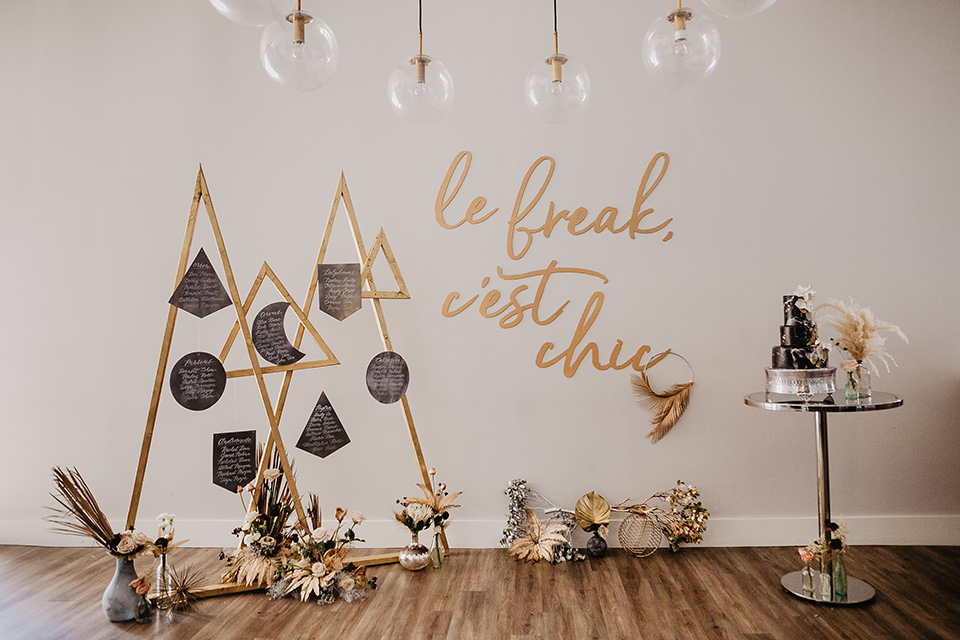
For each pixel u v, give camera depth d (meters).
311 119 3.72
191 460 3.72
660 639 2.49
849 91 3.55
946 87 3.51
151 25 3.77
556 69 2.20
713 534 3.56
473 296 3.66
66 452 3.77
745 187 3.59
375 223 3.70
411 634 2.57
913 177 3.53
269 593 2.96
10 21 3.82
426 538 3.63
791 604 2.78
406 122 3.69
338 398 3.69
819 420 2.86
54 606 2.90
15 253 3.79
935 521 3.49
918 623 2.57
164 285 3.74
